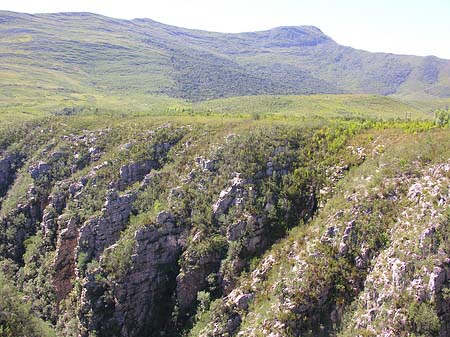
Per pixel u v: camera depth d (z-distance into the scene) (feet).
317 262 203.82
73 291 280.51
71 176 355.15
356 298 189.78
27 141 425.69
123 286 253.85
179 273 255.29
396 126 280.92
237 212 256.52
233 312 216.74
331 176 254.88
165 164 325.01
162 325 248.93
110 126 396.98
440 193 191.01
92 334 250.78
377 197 213.46
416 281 171.12
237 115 420.77
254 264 235.40
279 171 271.69
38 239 330.34
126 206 296.10
